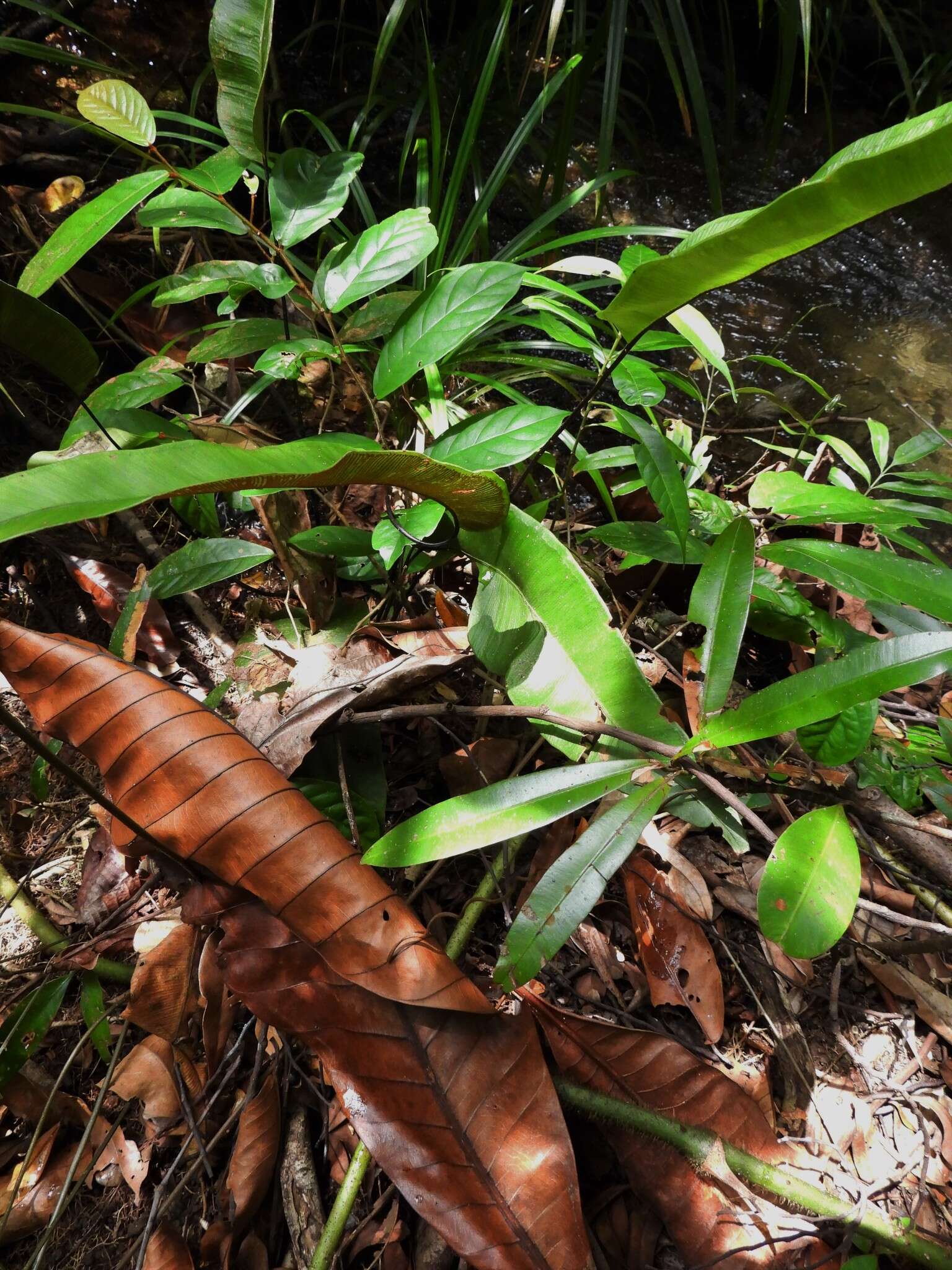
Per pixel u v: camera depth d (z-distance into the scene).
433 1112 0.50
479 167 1.21
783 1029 0.67
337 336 0.70
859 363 1.29
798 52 1.70
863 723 0.59
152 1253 0.55
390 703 0.73
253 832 0.53
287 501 0.76
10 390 0.96
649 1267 0.56
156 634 0.80
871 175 0.34
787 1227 0.56
